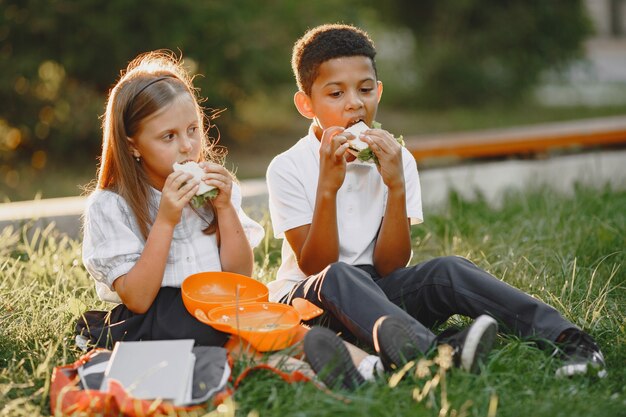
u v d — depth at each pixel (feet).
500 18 56.85
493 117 53.52
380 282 13.05
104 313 12.99
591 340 11.60
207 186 12.26
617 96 60.59
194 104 12.67
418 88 58.85
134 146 12.55
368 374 10.93
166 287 12.42
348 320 11.60
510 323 11.88
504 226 20.52
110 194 12.60
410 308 12.65
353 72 13.30
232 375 11.00
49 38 37.17
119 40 36.88
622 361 12.00
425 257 18.69
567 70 59.57
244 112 48.60
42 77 38.17
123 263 12.12
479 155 28.43
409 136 45.78
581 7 58.13
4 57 37.47
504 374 10.82
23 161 39.99
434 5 58.34
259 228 13.74
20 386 10.77
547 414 9.80
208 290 12.32
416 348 10.86
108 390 9.93
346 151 13.17
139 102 12.26
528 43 57.36
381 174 12.91
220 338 11.85
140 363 10.47
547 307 11.83
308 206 13.64
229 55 38.63
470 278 12.10
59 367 11.05
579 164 27.43
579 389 10.67
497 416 9.93
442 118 54.24
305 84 13.74
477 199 24.72
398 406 9.94
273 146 44.39
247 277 12.46
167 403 9.87
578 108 55.88
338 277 11.86
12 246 18.38
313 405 9.89
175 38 36.81
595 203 22.27
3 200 32.81
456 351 10.82
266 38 39.42
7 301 14.40
